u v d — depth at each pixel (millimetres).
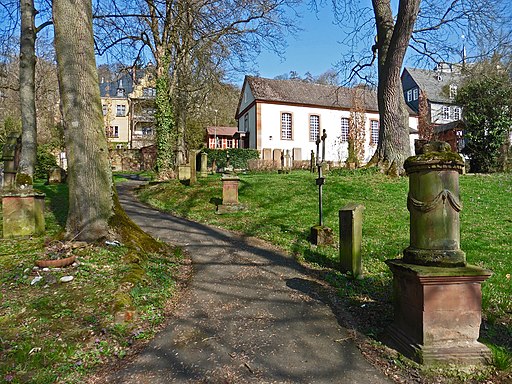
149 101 40812
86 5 6930
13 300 4469
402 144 16312
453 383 3049
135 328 4109
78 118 6758
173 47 21344
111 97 58625
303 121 38406
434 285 3316
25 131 13078
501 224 9398
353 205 6109
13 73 25094
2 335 3754
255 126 37281
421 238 3533
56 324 4004
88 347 3686
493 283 5395
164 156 20250
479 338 3768
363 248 7414
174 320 4422
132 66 21031
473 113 24594
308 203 12172
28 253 6109
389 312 4492
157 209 13211
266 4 18125
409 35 15102
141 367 3396
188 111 32281
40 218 8148
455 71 29484
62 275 5121
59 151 32938
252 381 3141
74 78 6766
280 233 8852
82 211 6688
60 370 3301
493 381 3062
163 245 7453
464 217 10180
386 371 3262
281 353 3621
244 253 7410
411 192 3654
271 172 24828
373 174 16094
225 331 4125
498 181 15867
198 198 13781
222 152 35250
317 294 5230
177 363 3457
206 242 8289
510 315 4410
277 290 5410
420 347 3309
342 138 39969
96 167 6852
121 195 17359
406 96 45938
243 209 11836
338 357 3527
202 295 5223
